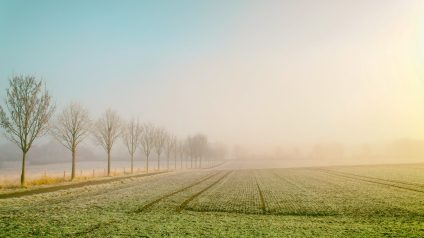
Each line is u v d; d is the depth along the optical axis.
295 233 17.69
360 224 20.36
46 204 26.70
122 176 64.19
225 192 38.16
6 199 28.56
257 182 53.31
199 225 19.62
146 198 31.61
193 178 62.53
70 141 51.88
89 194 34.12
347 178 58.62
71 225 18.86
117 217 21.75
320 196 34.19
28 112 39.75
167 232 17.55
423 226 19.42
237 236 16.89
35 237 15.89
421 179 53.16
